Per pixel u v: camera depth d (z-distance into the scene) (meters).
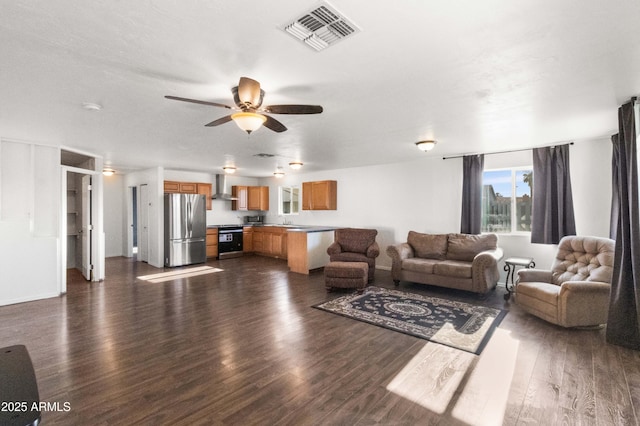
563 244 3.98
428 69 2.15
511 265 4.83
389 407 2.02
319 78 2.29
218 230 8.10
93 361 2.61
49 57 1.96
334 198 7.45
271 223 9.23
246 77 2.13
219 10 1.51
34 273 4.38
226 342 2.98
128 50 1.88
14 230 4.23
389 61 2.04
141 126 3.55
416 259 5.26
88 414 1.93
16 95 2.59
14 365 1.16
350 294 4.67
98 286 5.16
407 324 3.45
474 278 4.44
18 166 4.29
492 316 3.71
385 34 1.72
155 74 2.20
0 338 3.06
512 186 5.12
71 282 5.43
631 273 2.85
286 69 2.14
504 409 2.00
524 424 1.85
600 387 2.23
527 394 2.15
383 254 6.63
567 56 1.98
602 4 1.47
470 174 5.34
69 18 1.56
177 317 3.67
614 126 3.65
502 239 5.13
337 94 2.61
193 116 3.16
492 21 1.60
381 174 6.62
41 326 3.38
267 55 1.95
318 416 1.92
